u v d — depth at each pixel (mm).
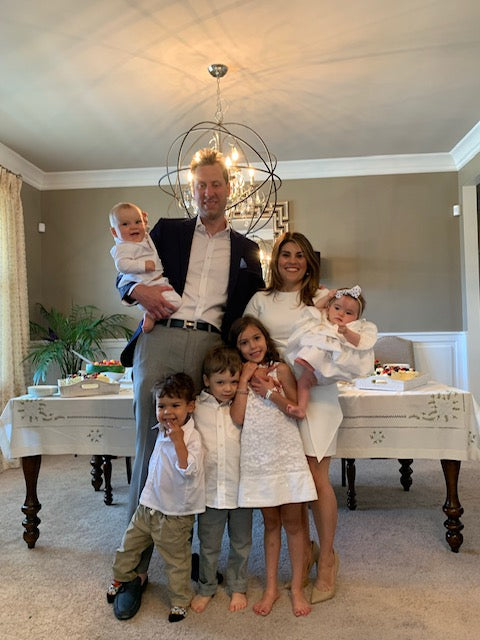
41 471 3572
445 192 4664
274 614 1699
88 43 2686
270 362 1808
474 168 4289
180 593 1706
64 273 4852
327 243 4715
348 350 1718
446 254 4660
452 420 2074
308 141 4172
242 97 3338
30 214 4684
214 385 1775
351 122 3803
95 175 4781
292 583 1750
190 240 1919
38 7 2379
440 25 2580
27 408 2225
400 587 1851
